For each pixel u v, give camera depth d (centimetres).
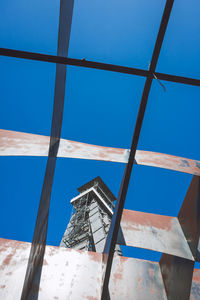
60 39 471
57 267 585
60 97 549
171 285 598
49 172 549
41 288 527
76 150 608
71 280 563
